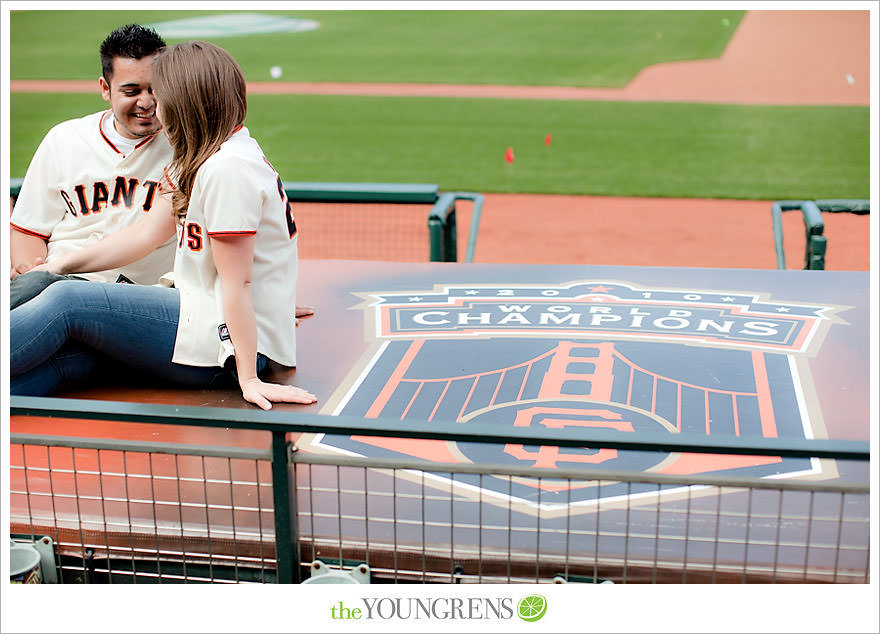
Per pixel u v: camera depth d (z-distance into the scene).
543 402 3.13
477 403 3.13
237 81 2.77
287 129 15.78
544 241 9.76
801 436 2.91
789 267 8.80
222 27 28.00
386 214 10.20
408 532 2.46
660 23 27.47
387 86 19.62
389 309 4.03
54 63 22.03
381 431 2.07
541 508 2.55
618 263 8.92
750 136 14.84
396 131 15.57
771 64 21.06
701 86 19.02
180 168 2.82
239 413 2.18
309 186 5.38
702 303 4.09
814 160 13.32
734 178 12.44
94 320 2.95
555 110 17.03
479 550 2.32
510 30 26.94
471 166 13.30
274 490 2.25
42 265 3.22
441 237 5.14
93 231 3.46
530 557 2.37
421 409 3.08
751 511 2.53
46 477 2.76
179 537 2.52
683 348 3.59
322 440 2.91
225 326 2.96
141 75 3.19
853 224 9.77
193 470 2.79
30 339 2.88
